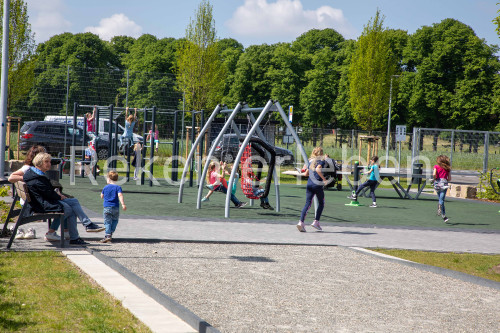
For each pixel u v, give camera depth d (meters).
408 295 6.24
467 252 9.43
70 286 5.66
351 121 68.50
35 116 26.56
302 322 4.93
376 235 11.09
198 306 5.24
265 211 14.74
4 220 9.84
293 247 9.22
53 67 26.86
